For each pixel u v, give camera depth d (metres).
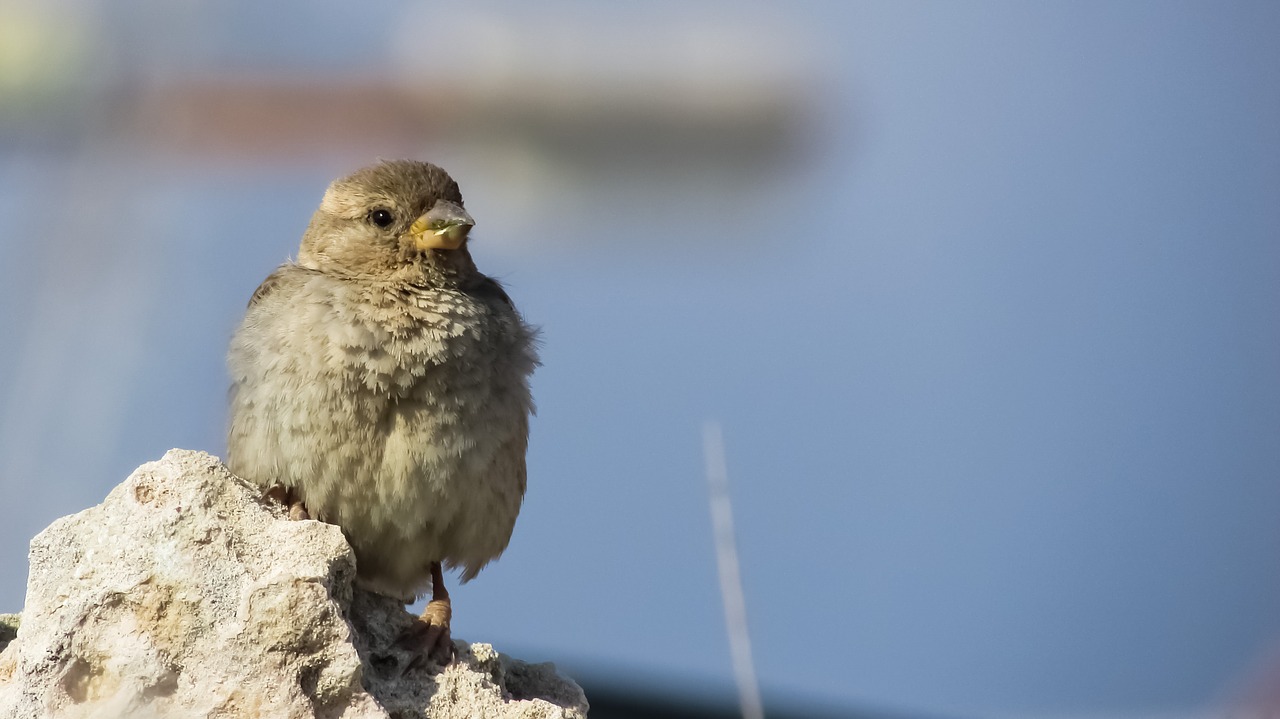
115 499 8.34
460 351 10.55
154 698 7.89
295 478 10.44
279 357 10.35
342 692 8.07
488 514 10.98
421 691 9.07
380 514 10.59
